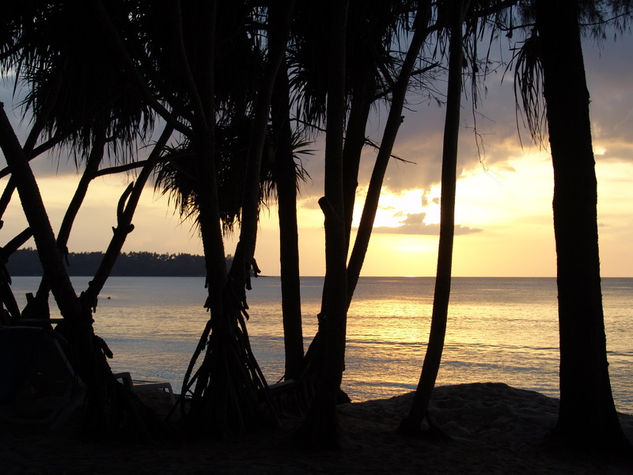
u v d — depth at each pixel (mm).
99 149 5883
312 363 5621
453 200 4844
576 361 4754
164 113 4555
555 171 4941
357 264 5344
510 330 39062
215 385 4609
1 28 5152
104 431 4277
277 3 5074
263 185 7035
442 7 5570
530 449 4699
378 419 5805
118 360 24109
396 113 5406
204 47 4801
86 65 4902
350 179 5977
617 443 4609
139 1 5070
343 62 4578
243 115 6504
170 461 3832
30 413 4633
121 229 4832
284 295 6344
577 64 4906
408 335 36000
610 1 5613
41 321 4719
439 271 4824
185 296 93188
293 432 4613
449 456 4297
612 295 99062
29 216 4238
